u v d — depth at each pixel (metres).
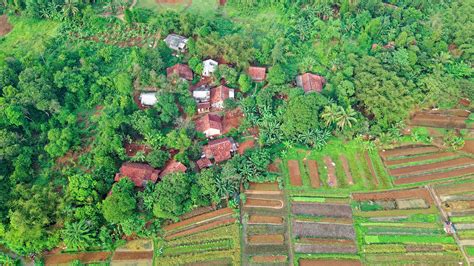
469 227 88.81
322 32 124.06
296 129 99.75
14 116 94.88
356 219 90.25
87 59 111.88
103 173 91.38
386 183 96.69
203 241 86.25
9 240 79.62
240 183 94.50
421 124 109.25
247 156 97.56
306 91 109.31
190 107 104.88
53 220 82.56
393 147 104.50
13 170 92.81
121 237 86.06
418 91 107.44
